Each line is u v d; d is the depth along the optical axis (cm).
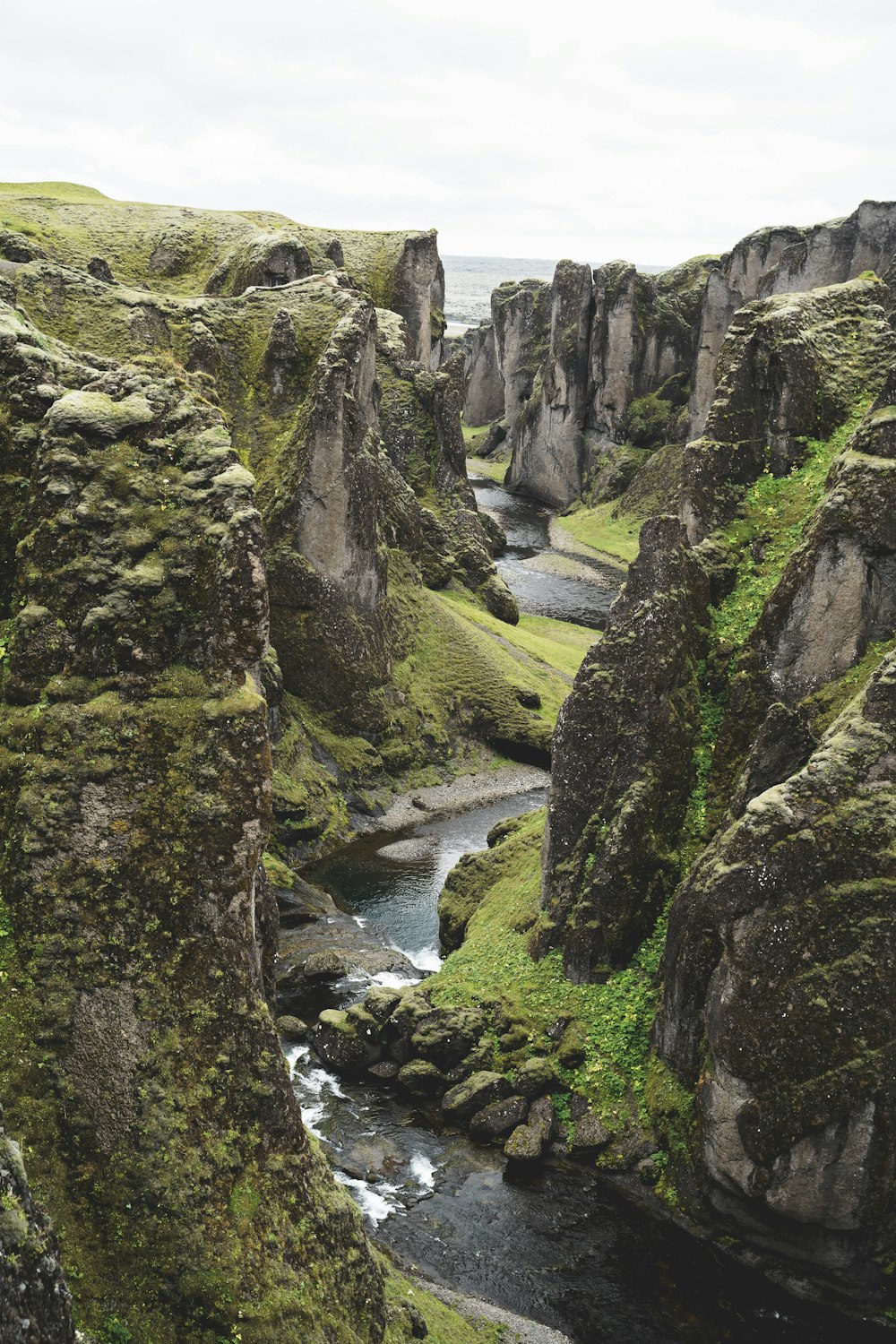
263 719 1689
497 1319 2083
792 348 3281
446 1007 3048
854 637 2725
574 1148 2681
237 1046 1653
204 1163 1573
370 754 5450
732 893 2288
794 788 2292
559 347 12888
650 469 11781
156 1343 1460
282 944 3866
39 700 1678
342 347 5503
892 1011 2181
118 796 1642
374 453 6350
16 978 1584
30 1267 905
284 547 5391
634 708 2983
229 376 6284
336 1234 1691
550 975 3048
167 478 1764
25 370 1850
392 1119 2873
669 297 13000
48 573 1700
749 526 3253
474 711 6025
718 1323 2228
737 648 3053
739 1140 2278
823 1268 2300
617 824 2939
